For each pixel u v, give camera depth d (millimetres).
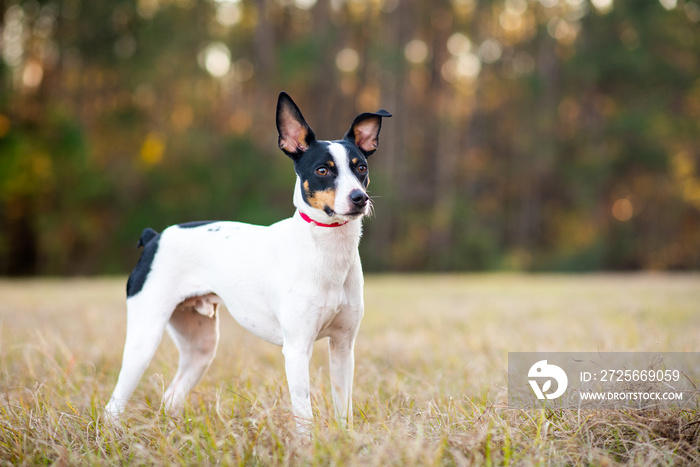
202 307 4031
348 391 3664
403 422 3324
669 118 30828
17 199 24578
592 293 11969
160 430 3318
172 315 4211
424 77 32188
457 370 4984
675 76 30906
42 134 24188
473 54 31922
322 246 3480
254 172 27734
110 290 12469
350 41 31531
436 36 31734
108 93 26938
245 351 5758
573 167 31516
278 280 3600
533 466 2779
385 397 4207
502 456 2914
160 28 26344
